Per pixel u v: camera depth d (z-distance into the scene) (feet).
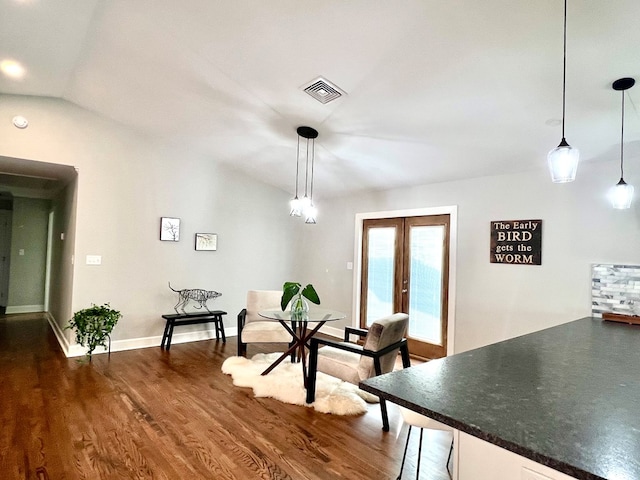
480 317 13.05
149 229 15.21
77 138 13.47
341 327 18.22
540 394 3.79
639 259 9.75
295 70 8.93
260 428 8.49
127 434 7.99
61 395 9.95
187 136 14.89
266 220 18.97
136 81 11.12
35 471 6.58
